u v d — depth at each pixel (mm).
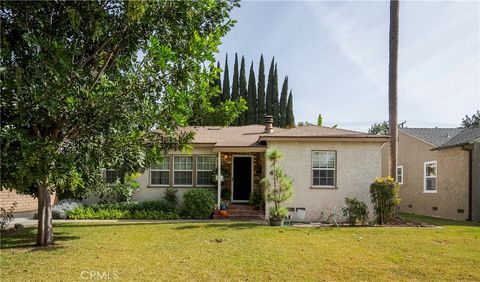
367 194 15367
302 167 15539
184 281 6133
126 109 7469
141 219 15469
